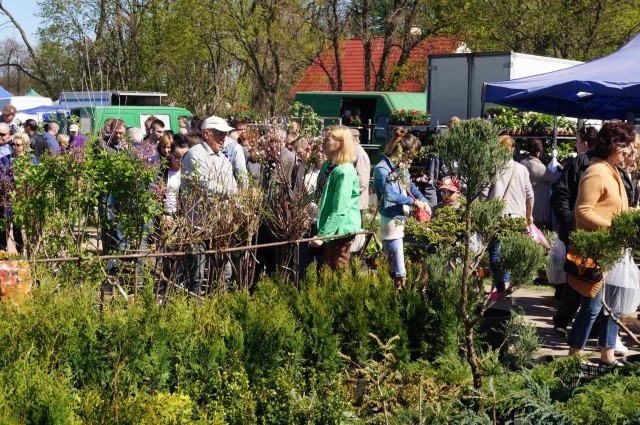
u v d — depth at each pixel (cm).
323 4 3206
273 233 673
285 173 695
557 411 402
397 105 2375
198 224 607
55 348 425
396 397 468
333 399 406
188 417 379
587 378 464
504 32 2925
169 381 454
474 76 2047
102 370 431
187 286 596
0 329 411
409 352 585
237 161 901
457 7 3023
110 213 606
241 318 520
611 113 1437
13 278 458
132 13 3186
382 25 3341
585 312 613
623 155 593
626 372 459
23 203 589
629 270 614
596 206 593
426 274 625
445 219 563
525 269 453
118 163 597
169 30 3105
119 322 441
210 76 2906
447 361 547
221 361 468
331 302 590
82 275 550
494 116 1752
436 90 2128
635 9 2770
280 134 721
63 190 593
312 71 3819
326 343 540
